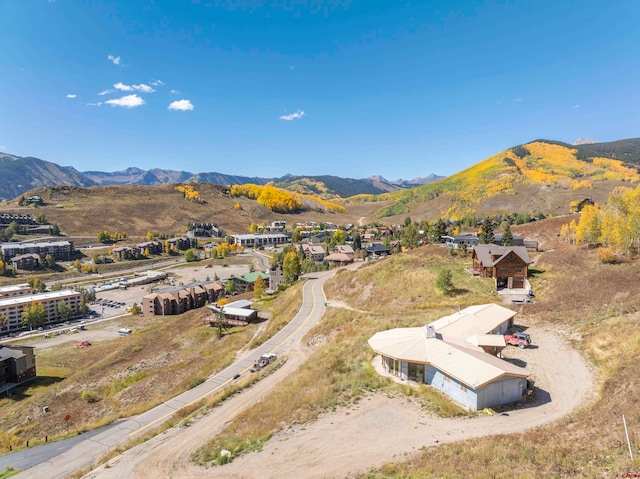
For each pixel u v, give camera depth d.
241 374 57.06
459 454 22.61
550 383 34.00
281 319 81.19
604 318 44.94
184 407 45.75
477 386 29.39
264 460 26.22
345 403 33.22
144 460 31.44
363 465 23.73
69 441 45.56
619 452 18.83
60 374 90.81
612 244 78.94
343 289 88.81
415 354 36.12
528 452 20.98
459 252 93.69
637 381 28.11
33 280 173.50
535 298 61.47
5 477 38.84
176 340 86.75
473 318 45.53
